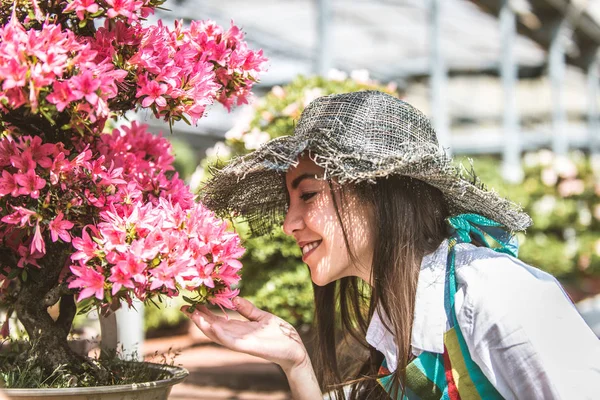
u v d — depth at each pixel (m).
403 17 10.66
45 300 1.45
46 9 1.39
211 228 1.35
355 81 4.34
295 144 1.46
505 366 1.33
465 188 1.51
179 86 1.45
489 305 1.35
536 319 1.33
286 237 3.69
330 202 1.53
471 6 10.52
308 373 1.54
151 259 1.26
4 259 1.46
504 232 1.70
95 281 1.23
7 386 1.32
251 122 3.99
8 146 1.33
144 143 1.70
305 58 11.43
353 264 1.57
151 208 1.36
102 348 1.66
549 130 17.88
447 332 1.43
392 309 1.48
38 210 1.31
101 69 1.27
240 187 1.73
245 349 1.45
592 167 10.82
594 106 15.63
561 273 10.05
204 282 1.30
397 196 1.52
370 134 1.50
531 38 12.73
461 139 17.14
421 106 15.67
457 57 13.97
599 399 1.26
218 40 1.64
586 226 10.60
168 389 1.39
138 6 1.39
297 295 3.73
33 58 1.20
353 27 11.02
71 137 1.44
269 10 9.35
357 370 1.95
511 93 11.29
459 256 1.49
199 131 10.90
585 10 12.18
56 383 1.42
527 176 10.97
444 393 1.43
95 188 1.39
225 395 4.14
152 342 6.16
